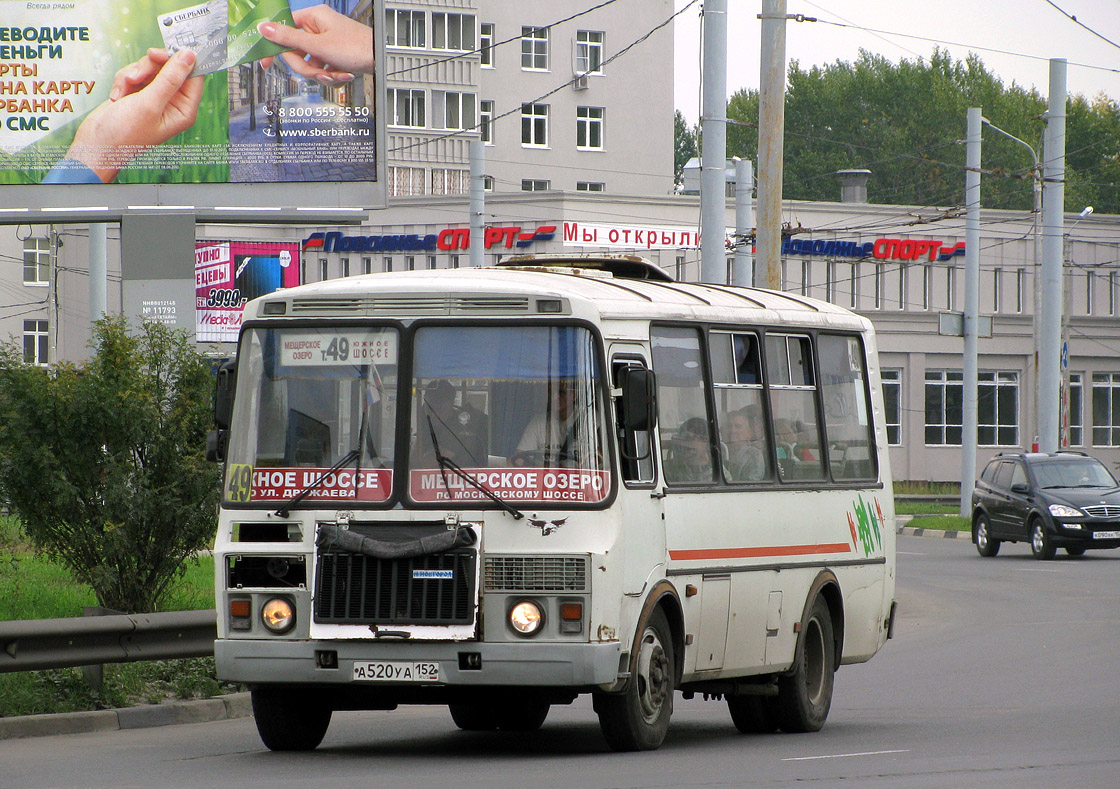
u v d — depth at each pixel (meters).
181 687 35.78
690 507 29.11
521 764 26.50
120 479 38.97
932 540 103.44
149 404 39.34
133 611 40.50
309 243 162.38
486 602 26.16
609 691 26.77
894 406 168.75
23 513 39.53
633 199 155.38
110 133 62.25
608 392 26.86
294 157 63.06
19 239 160.12
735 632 30.61
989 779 24.64
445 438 26.77
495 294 27.08
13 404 38.91
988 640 51.62
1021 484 87.25
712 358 30.83
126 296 58.53
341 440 27.17
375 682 26.31
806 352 34.50
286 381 27.64
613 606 26.27
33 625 31.34
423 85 180.00
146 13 62.44
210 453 28.22
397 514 26.59
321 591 26.52
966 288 110.31
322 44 63.03
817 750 29.14
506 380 26.80
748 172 91.88
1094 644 49.31
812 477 34.06
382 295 27.42
